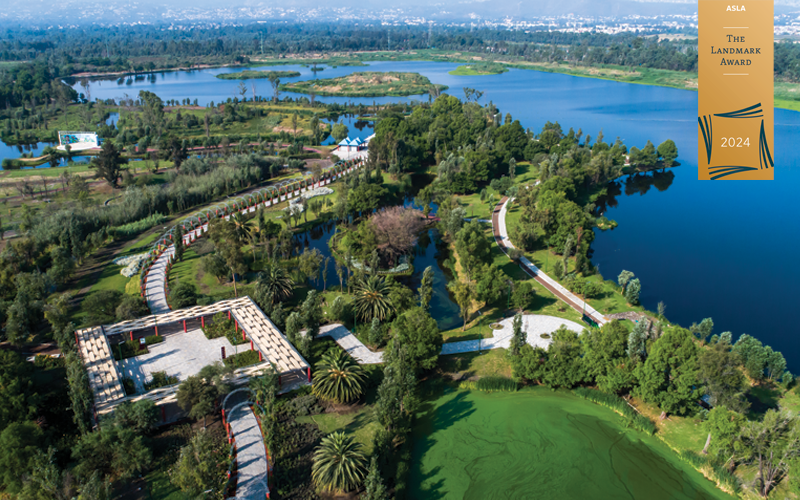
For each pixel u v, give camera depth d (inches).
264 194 7185.0
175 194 6899.6
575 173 7332.7
